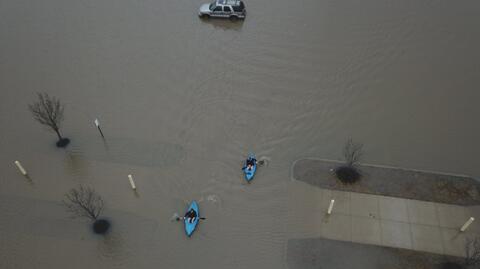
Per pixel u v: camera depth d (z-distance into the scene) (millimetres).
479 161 25156
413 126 27359
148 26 35406
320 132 27047
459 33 34250
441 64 31672
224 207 23031
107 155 25656
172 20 36031
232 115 28203
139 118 27953
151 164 25203
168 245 21500
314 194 23500
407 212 22500
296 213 22672
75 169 24859
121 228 22109
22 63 31906
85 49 33188
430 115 28031
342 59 32250
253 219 22484
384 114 28156
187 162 25312
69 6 37344
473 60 31938
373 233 21719
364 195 23328
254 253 21141
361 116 28094
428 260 20609
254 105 28891
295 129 27250
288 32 34750
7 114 27984
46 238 21719
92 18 36125
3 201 23281
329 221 22266
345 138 26656
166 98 29375
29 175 24562
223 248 21359
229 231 22016
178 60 32375
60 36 34344
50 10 36844
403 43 33469
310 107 28719
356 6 37125
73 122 27531
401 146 26094
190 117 28062
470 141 26375
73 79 30672
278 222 22344
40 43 33688
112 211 22797
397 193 23375
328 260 20750
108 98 29281
